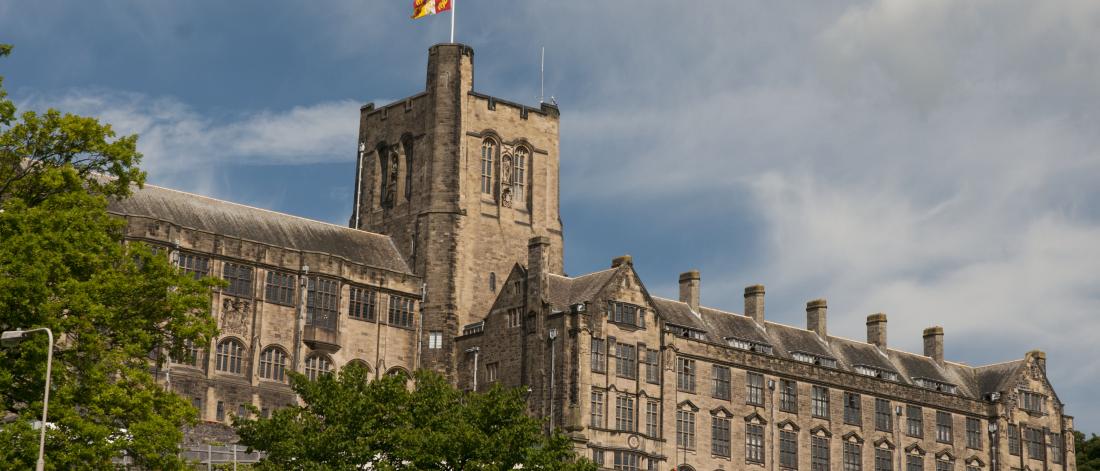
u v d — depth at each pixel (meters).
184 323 72.06
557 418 123.00
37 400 67.12
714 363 134.88
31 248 66.75
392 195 141.75
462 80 140.62
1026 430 156.75
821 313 150.38
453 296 134.75
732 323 141.75
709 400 133.38
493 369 130.38
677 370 131.88
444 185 137.75
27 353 65.56
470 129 140.25
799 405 140.38
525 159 143.75
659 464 126.94
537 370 125.69
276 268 125.19
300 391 86.94
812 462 139.75
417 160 140.25
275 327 124.12
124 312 71.19
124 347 69.06
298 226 132.50
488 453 84.88
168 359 116.31
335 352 127.38
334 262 128.62
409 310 134.12
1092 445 174.88
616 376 126.44
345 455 81.31
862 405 145.25
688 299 140.12
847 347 150.75
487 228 139.00
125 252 73.12
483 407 88.56
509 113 143.25
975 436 154.00
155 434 68.12
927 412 150.50
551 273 134.88
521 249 140.62
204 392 118.19
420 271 136.12
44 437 63.31
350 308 129.62
